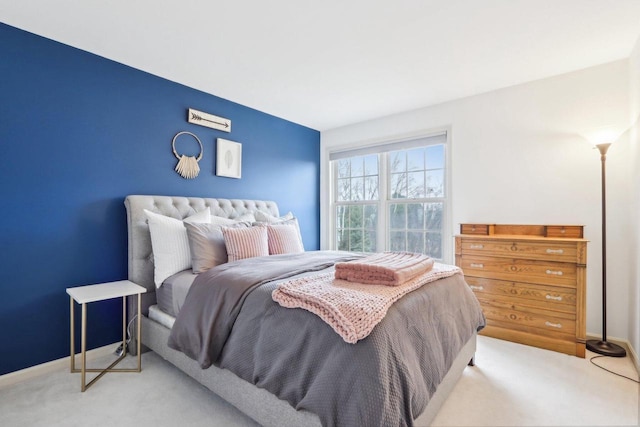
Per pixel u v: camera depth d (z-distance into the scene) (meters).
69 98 2.14
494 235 2.81
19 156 1.93
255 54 2.29
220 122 3.08
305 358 1.15
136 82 2.49
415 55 2.31
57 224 2.08
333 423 1.02
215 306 1.53
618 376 1.95
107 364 2.10
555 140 2.67
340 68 2.51
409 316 1.30
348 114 3.65
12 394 1.74
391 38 2.08
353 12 1.81
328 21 1.89
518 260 2.47
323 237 4.33
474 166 3.07
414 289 1.51
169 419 1.52
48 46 2.05
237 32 2.01
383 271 1.47
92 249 2.24
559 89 2.65
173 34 2.03
